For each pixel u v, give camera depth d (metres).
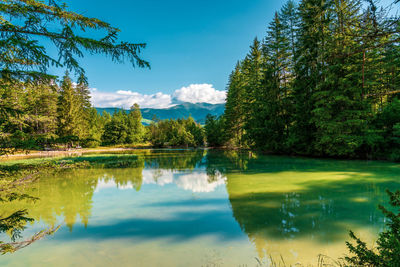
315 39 19.09
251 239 4.82
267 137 25.31
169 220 6.12
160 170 16.11
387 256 2.34
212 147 57.94
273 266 3.75
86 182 11.77
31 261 4.07
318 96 18.36
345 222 5.55
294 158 20.69
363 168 13.62
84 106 54.56
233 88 37.91
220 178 12.18
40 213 6.84
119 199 8.38
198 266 3.84
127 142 68.06
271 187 9.52
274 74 26.48
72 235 5.22
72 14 2.98
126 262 4.01
